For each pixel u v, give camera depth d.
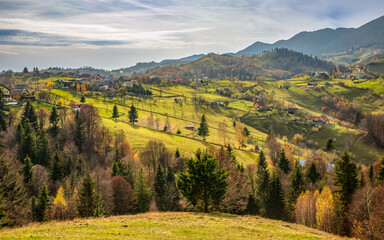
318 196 54.62
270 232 30.77
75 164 84.44
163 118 185.00
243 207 60.22
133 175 81.12
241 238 26.81
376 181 59.22
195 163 44.53
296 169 72.94
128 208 62.88
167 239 24.59
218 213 43.59
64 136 110.50
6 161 50.06
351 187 53.38
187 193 43.69
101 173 75.88
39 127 111.50
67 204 54.28
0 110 107.50
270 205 64.00
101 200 56.19
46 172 77.56
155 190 69.19
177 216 37.25
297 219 56.19
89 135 115.50
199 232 27.89
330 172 97.44
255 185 79.44
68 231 25.86
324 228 48.22
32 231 25.86
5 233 24.84
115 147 108.31
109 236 24.30
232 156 97.31
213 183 43.12
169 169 82.25
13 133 92.81
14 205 45.22
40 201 51.44
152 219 34.25
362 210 47.09
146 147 106.75
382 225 40.94
